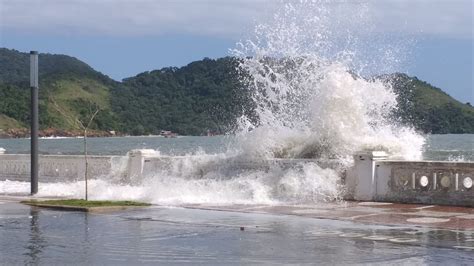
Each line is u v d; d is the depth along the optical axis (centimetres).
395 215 1541
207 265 1010
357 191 1838
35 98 2198
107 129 11544
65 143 9931
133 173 2236
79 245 1202
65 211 1745
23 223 1509
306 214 1600
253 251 1123
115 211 1727
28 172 2598
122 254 1109
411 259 1032
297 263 1013
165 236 1300
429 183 1723
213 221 1508
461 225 1378
